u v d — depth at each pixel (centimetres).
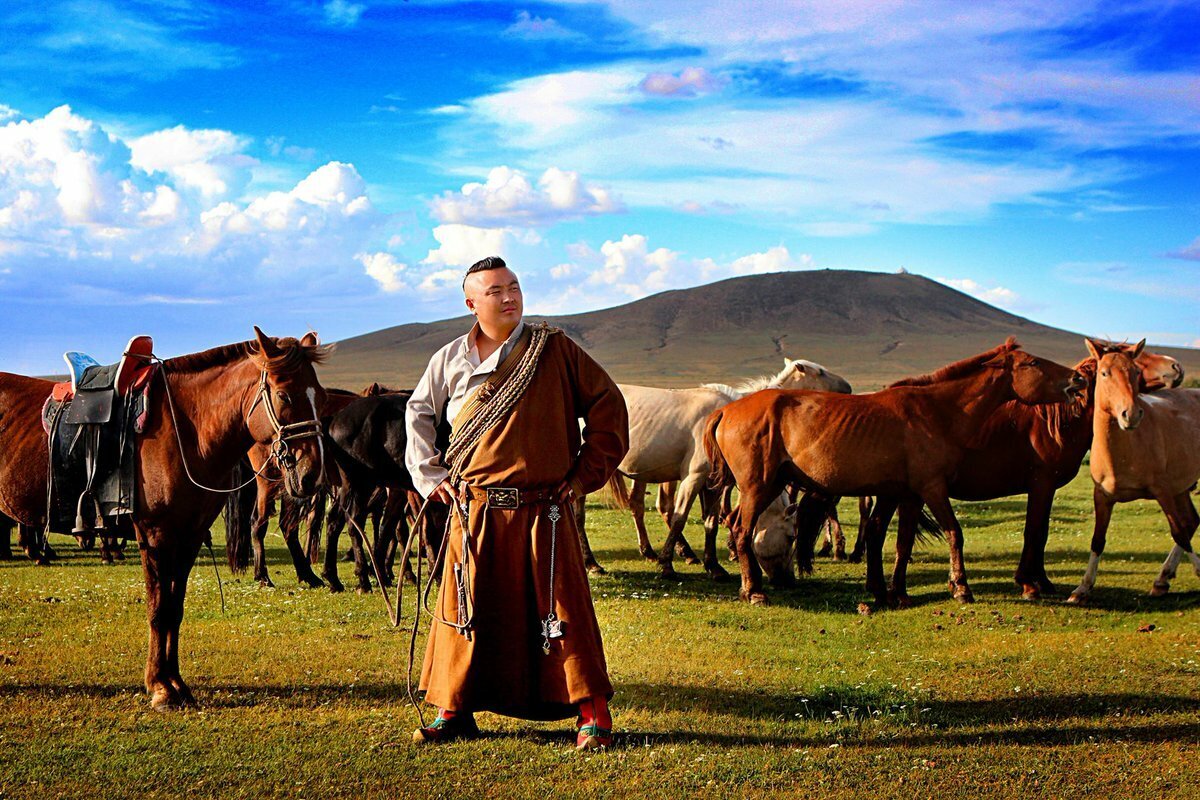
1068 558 1416
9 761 516
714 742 560
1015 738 566
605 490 1533
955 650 828
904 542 1091
